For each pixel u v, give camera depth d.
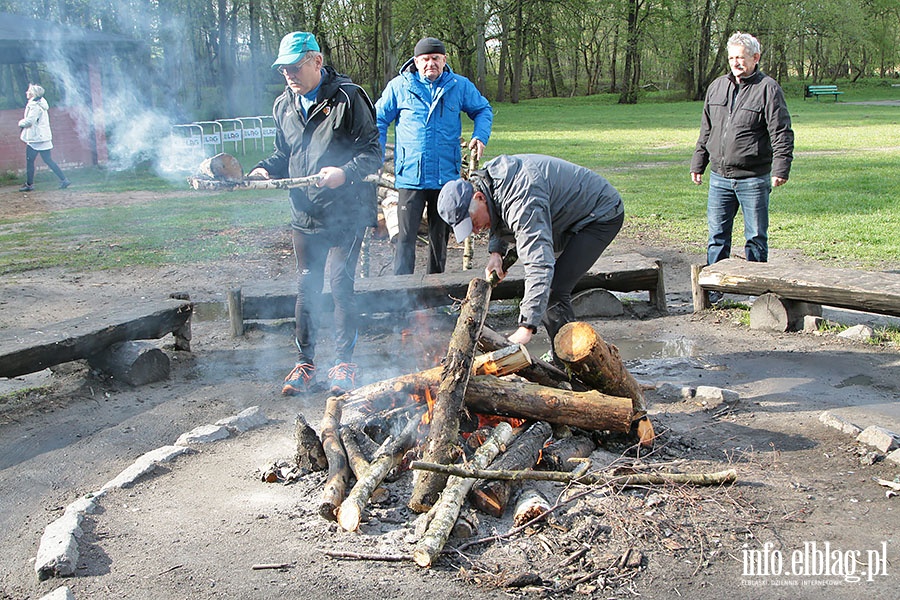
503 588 3.05
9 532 3.68
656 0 54.72
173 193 15.89
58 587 3.15
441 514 3.31
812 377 5.49
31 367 5.12
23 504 3.96
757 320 6.70
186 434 4.62
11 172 19.06
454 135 7.08
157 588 3.12
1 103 26.97
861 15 57.38
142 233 11.49
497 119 36.66
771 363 5.82
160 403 5.37
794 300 6.48
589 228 4.50
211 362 6.24
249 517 3.64
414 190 7.14
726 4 54.84
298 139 5.22
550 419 3.97
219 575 3.19
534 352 6.41
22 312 7.57
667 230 10.90
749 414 4.84
